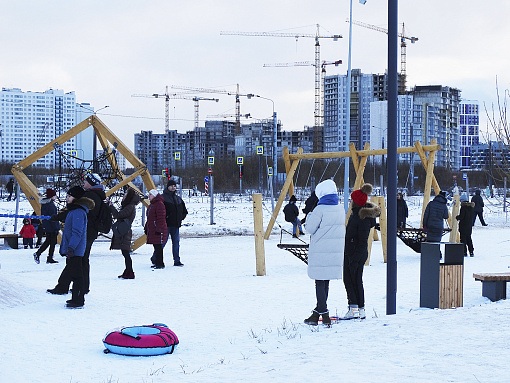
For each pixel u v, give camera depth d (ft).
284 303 39.40
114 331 28.12
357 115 494.18
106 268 56.39
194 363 25.75
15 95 596.70
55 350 27.96
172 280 49.11
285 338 28.99
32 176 233.14
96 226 40.11
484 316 27.89
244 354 26.58
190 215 130.72
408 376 19.74
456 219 68.39
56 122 609.42
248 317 35.24
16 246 75.66
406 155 359.87
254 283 47.60
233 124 582.76
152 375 23.77
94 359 26.68
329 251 31.55
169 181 58.49
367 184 34.14
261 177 248.11
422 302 36.58
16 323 32.45
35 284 44.04
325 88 510.99
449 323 27.12
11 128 597.52
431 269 36.14
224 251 71.67
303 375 20.98
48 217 52.90
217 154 549.13
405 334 25.88
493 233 98.89
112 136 72.79
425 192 76.59
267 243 82.02
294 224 91.15
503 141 68.08
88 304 38.22
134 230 94.17
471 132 564.71
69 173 89.30
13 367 25.18
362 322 30.04
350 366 21.62
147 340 27.30
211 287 45.68
